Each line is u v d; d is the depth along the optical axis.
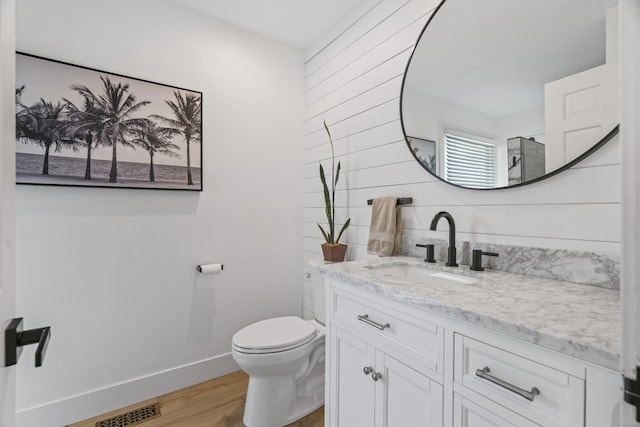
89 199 1.78
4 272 0.58
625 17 0.41
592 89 1.04
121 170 1.84
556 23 1.13
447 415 0.86
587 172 1.07
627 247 0.41
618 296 0.91
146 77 1.94
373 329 1.12
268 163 2.44
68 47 1.72
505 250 1.27
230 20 2.23
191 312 2.11
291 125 2.55
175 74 2.04
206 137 2.16
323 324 1.99
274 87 2.46
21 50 1.60
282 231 2.50
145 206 1.95
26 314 1.62
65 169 1.69
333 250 1.99
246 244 2.33
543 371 0.66
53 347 1.68
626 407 0.40
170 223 2.03
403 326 1.00
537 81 1.18
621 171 0.41
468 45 1.40
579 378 0.61
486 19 1.34
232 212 2.27
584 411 0.60
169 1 2.03
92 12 1.79
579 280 1.06
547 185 1.17
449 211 1.50
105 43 1.82
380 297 1.09
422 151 1.60
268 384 1.68
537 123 1.18
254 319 2.37
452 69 1.46
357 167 2.05
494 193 1.33
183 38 2.07
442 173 1.51
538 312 0.76
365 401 1.15
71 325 1.72
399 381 1.01
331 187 2.29
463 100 1.42
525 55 1.21
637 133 0.40
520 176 1.22
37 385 1.64
